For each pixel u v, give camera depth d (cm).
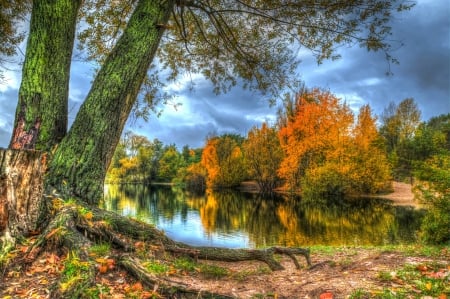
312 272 445
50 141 426
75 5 463
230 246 1336
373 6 540
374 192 3222
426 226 1005
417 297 299
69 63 460
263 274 427
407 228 1645
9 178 332
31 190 347
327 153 3000
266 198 3538
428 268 409
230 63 770
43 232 336
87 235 351
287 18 630
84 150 414
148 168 7956
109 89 431
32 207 349
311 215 2216
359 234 1523
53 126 431
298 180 3388
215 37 751
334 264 489
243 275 404
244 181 6075
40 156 355
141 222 431
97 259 303
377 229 1642
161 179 8194
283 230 1680
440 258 509
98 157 421
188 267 372
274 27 671
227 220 2059
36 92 423
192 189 5716
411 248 731
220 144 5656
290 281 378
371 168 3127
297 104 3250
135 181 7944
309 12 597
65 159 408
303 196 2980
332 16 581
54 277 289
